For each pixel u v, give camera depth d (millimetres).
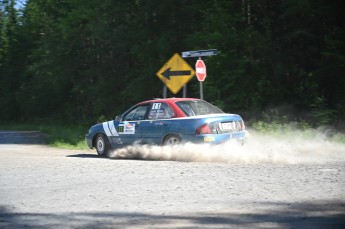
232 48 20891
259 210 6383
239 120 12148
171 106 12289
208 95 20484
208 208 6566
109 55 28672
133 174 9508
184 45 23953
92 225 5844
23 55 44844
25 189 8273
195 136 11445
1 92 47250
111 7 26938
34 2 36938
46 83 35438
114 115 27375
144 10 25156
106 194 7645
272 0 21625
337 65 19094
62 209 6750
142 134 12664
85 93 31500
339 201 6746
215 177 8836
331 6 19484
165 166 10523
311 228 5512
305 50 21109
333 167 9586
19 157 13867
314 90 19859
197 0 23594
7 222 6102
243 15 21875
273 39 21391
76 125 32250
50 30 32156
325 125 17391
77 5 28859
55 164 11547
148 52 25016
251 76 20734
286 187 7730
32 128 34625
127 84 27484
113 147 13625
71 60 31016
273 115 20047
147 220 6016
